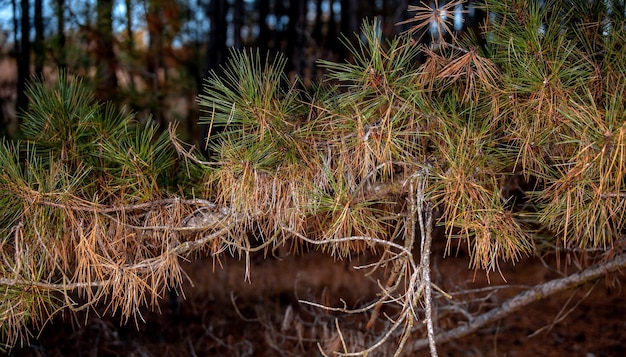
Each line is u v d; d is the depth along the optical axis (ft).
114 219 5.04
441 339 8.40
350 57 14.11
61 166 5.23
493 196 4.66
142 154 5.41
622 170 4.23
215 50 13.94
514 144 5.17
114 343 10.86
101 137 5.60
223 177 4.96
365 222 5.09
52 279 5.73
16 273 4.73
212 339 12.03
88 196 5.41
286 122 4.94
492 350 12.05
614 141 4.03
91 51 12.12
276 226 5.06
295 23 15.62
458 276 10.25
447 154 4.72
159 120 12.92
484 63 4.82
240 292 13.37
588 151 4.20
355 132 4.85
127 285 5.23
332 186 4.75
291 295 13.09
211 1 14.03
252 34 18.04
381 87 4.77
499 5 5.05
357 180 5.20
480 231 4.68
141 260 5.22
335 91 5.26
